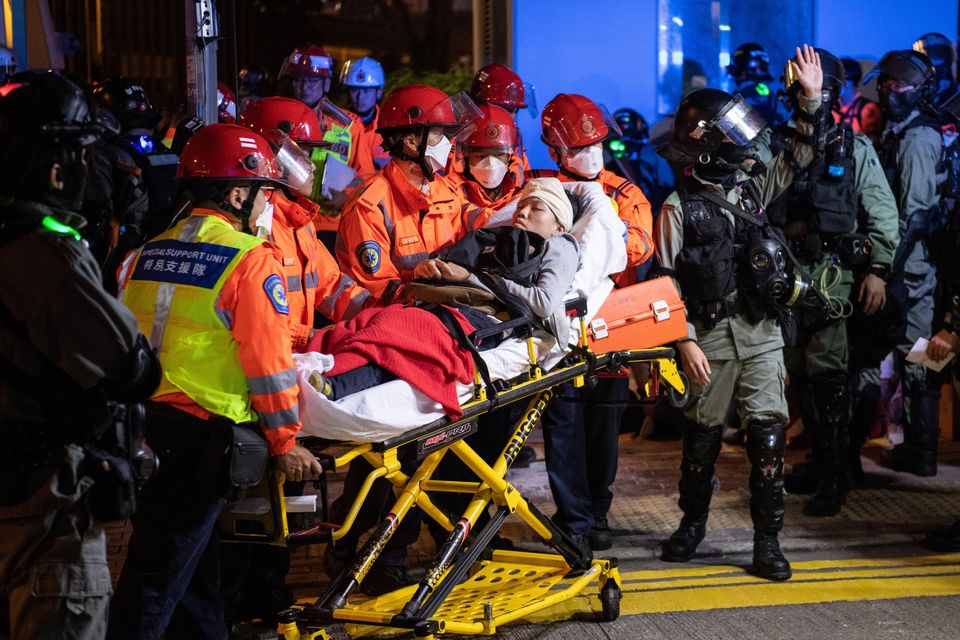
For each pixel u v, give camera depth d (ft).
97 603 8.39
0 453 8.08
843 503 17.60
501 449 14.94
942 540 15.53
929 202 18.15
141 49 31.27
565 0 28.45
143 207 14.35
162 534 9.71
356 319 11.55
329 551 13.47
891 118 18.63
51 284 7.90
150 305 9.77
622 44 28.66
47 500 8.07
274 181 10.37
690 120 13.92
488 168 15.05
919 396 19.03
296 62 20.45
